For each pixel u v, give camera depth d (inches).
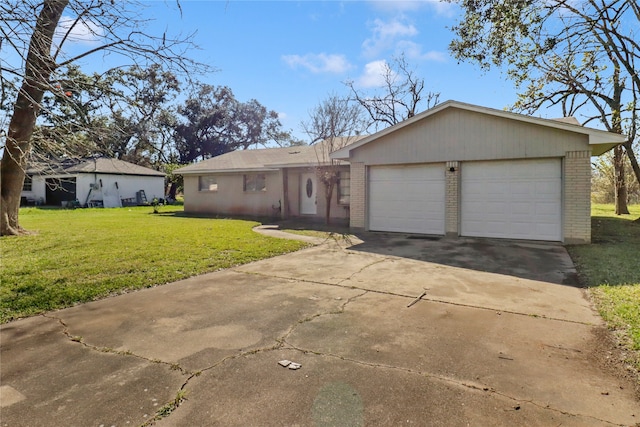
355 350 122.1
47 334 137.6
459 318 151.4
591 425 82.4
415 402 91.8
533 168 344.8
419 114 386.0
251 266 255.9
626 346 121.7
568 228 327.0
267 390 97.9
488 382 101.0
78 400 93.9
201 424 84.0
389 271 238.7
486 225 367.9
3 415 87.7
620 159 670.5
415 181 408.2
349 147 438.3
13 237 370.0
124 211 776.9
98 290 191.8
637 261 248.4
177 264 252.8
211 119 1434.5
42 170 308.0
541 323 144.7
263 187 656.4
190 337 133.9
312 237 389.7
